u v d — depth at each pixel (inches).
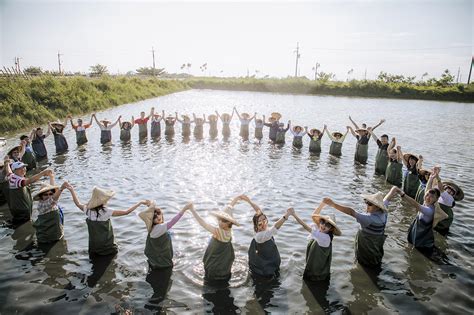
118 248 310.5
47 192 309.0
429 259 307.4
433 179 352.5
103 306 234.8
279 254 298.5
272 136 832.3
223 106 1651.1
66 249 307.4
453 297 254.1
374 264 292.7
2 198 410.9
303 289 259.0
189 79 3454.7
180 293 250.4
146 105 1583.4
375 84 2829.7
